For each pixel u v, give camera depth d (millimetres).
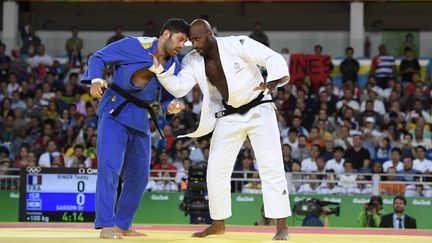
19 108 45062
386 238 15703
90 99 47500
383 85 48938
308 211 31391
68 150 40375
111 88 15945
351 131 42656
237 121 15781
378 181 33188
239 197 33219
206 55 15695
